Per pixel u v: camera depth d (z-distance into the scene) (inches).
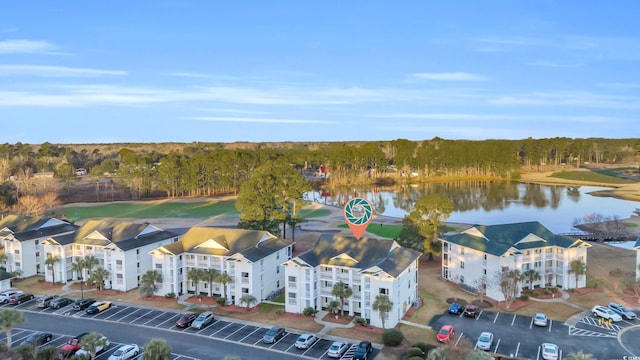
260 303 2883.9
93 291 3125.0
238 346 2256.4
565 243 3009.4
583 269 2923.2
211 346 2255.2
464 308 2716.5
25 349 2066.9
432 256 3786.9
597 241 4564.5
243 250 2910.9
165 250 2997.0
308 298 2672.2
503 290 2684.5
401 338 2224.4
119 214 6215.6
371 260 2677.2
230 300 2881.4
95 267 3186.5
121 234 3356.3
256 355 2155.5
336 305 2591.0
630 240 4554.6
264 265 2957.7
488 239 3043.8
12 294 2923.2
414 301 2790.4
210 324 2544.3
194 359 2116.1
